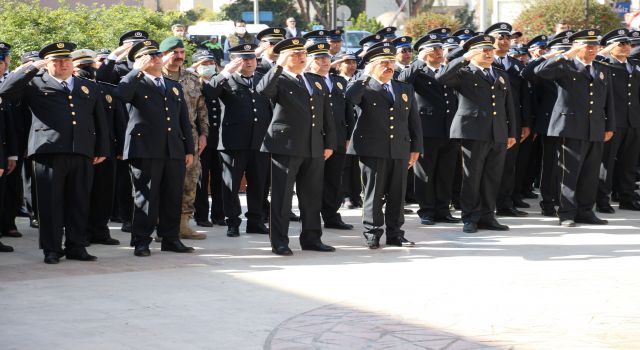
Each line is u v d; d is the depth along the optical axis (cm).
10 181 1055
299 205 983
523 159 1309
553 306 711
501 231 1115
